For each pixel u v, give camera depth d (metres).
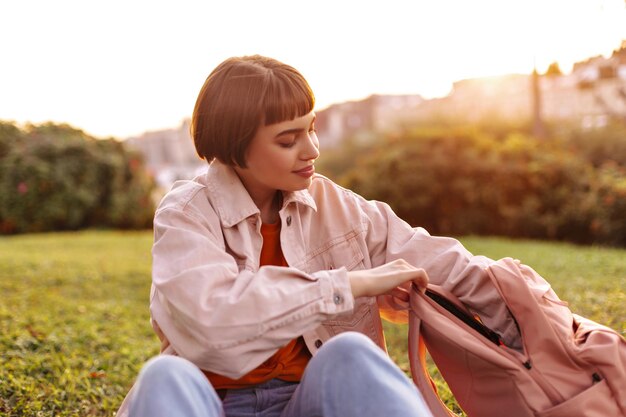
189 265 1.86
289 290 1.80
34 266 8.23
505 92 21.75
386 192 12.12
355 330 2.10
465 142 12.06
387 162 12.23
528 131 18.66
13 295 6.47
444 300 2.08
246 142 1.96
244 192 2.06
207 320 1.76
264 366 2.01
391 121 25.80
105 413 3.42
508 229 11.67
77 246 10.97
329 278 1.84
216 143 2.00
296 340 2.07
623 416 1.86
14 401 3.37
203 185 2.08
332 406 1.68
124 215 16.70
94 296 6.78
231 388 1.98
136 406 1.58
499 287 1.97
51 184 15.91
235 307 1.77
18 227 15.67
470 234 11.81
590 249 8.81
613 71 12.62
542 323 1.91
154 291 1.97
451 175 11.84
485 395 1.95
